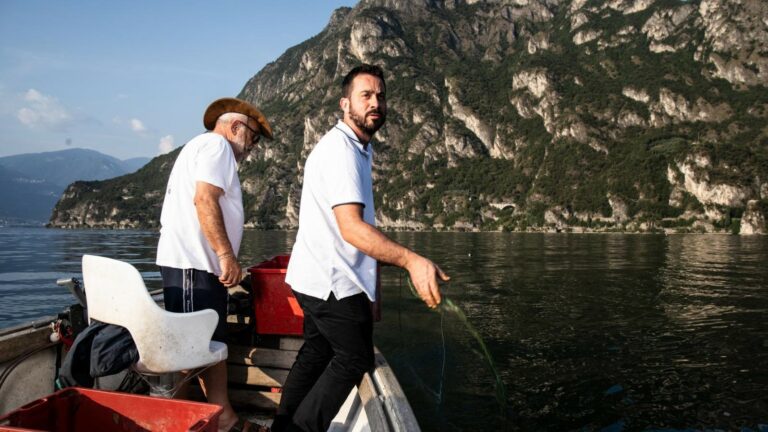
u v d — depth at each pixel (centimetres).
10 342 274
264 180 19775
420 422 648
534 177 15538
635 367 888
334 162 226
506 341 1064
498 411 680
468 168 17150
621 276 2320
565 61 18475
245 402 338
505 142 17238
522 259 3428
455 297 1677
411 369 839
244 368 344
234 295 376
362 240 206
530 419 666
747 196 11256
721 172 11788
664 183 12962
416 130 18850
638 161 13700
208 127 324
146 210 19650
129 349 240
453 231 14825
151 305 224
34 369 292
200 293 277
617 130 15500
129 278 226
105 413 196
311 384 267
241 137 312
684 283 2062
